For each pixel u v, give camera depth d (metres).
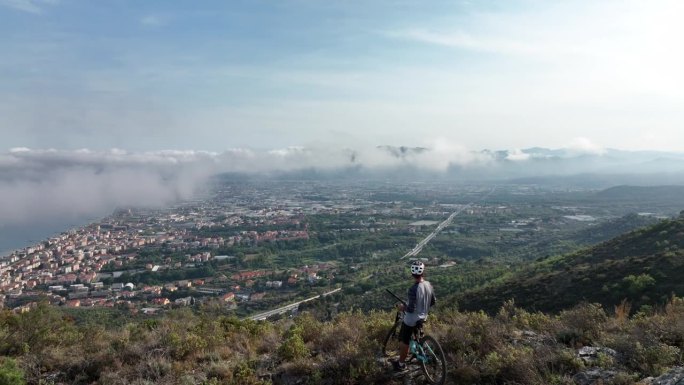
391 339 7.57
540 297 23.73
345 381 6.44
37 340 8.96
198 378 7.24
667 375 5.21
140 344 8.47
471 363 6.38
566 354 6.11
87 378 7.67
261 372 7.28
